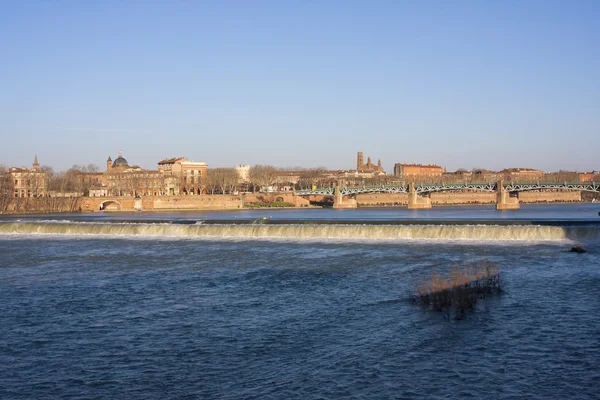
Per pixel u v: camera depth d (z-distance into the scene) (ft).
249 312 231.30
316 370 166.81
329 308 233.55
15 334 207.41
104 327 214.48
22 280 309.22
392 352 179.01
